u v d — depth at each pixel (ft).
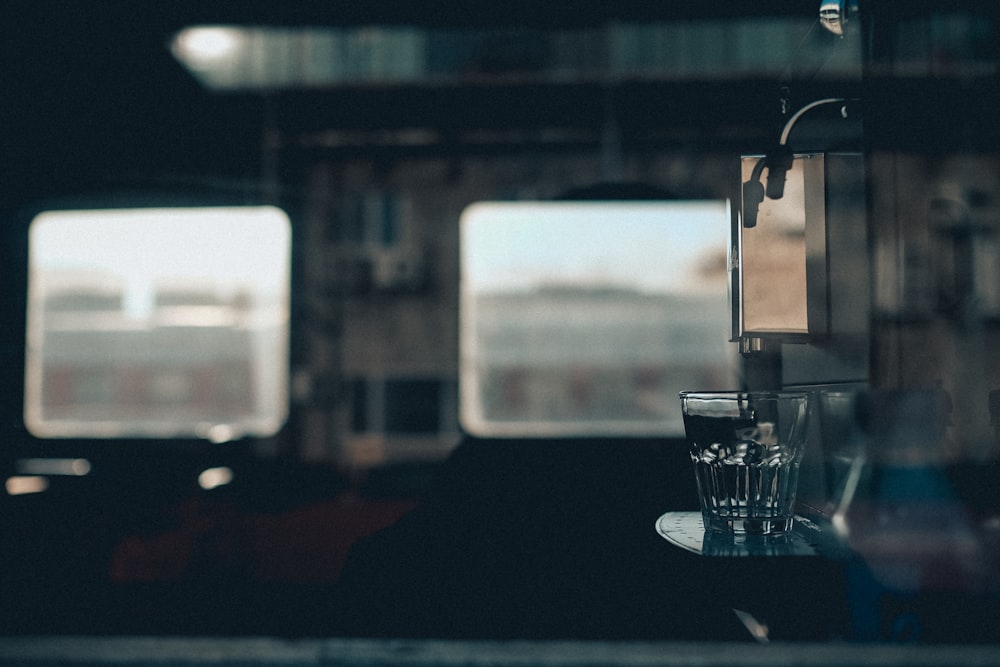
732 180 3.39
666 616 2.45
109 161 14.26
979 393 2.93
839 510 2.52
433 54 13.20
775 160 3.25
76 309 20.43
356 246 14.74
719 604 2.48
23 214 13.98
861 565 2.38
